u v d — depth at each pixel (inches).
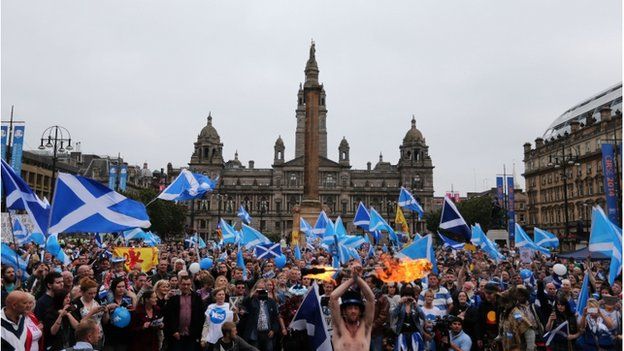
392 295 485.4
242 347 410.6
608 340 478.0
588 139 3262.8
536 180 3993.6
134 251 773.3
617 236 516.1
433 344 449.4
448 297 505.0
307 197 2319.1
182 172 1027.3
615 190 1723.7
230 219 6633.9
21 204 524.1
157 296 458.9
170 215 4111.7
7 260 528.7
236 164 7810.0
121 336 411.8
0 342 305.1
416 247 676.7
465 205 4239.7
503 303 418.6
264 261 912.9
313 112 2367.1
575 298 592.1
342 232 1213.7
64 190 523.5
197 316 441.4
